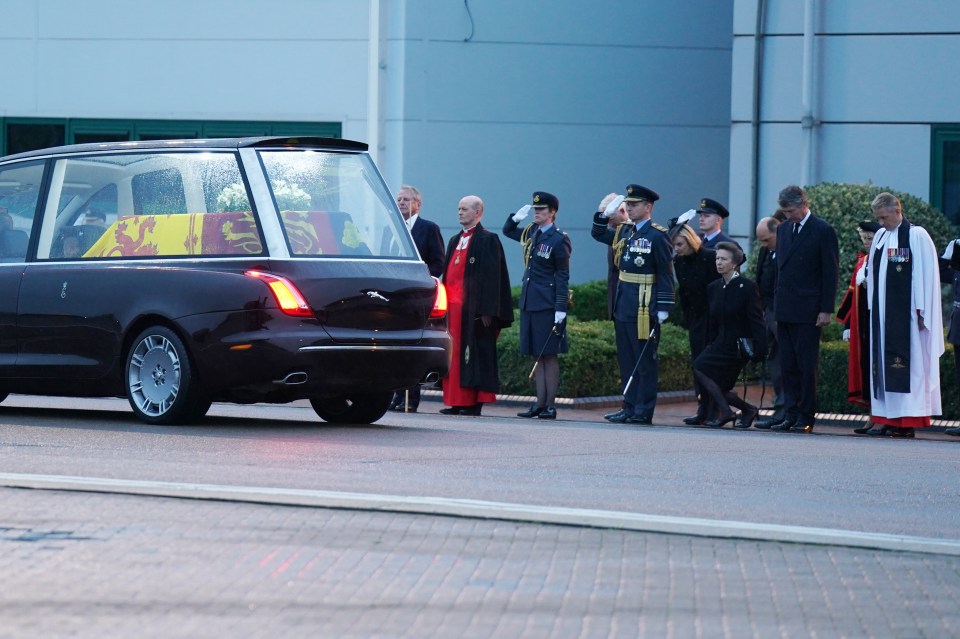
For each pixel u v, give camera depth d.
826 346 45.22
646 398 41.34
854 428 43.47
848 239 50.38
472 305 42.31
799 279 39.62
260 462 27.17
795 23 56.31
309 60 66.38
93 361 33.41
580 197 65.94
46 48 69.12
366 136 65.88
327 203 33.28
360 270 32.84
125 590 17.69
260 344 31.47
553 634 16.42
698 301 42.66
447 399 42.72
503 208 65.12
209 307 31.94
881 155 55.88
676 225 43.06
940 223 51.97
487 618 16.95
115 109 68.56
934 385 39.62
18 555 19.25
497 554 19.86
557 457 29.66
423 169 64.31
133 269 33.03
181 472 25.61
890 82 55.66
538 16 65.06
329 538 20.48
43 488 23.53
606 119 66.12
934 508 24.67
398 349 33.06
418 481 25.41
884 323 39.31
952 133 55.16
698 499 24.66
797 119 56.50
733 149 57.38
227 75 67.38
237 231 32.44
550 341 42.41
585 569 19.22
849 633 16.81
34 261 34.47
